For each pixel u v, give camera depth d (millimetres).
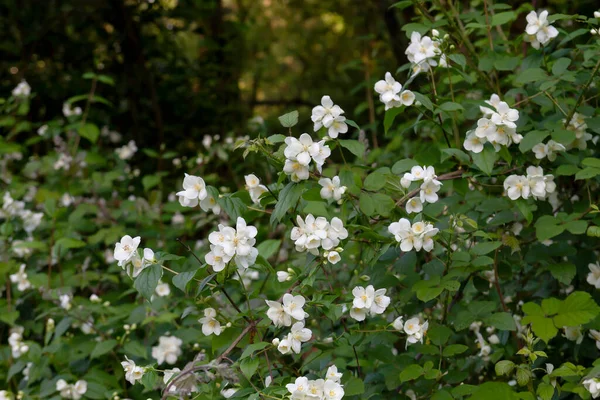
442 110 2562
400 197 2592
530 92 2961
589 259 2801
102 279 4008
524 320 2268
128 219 4590
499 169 2766
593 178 2820
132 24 7051
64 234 4199
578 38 3703
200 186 2312
